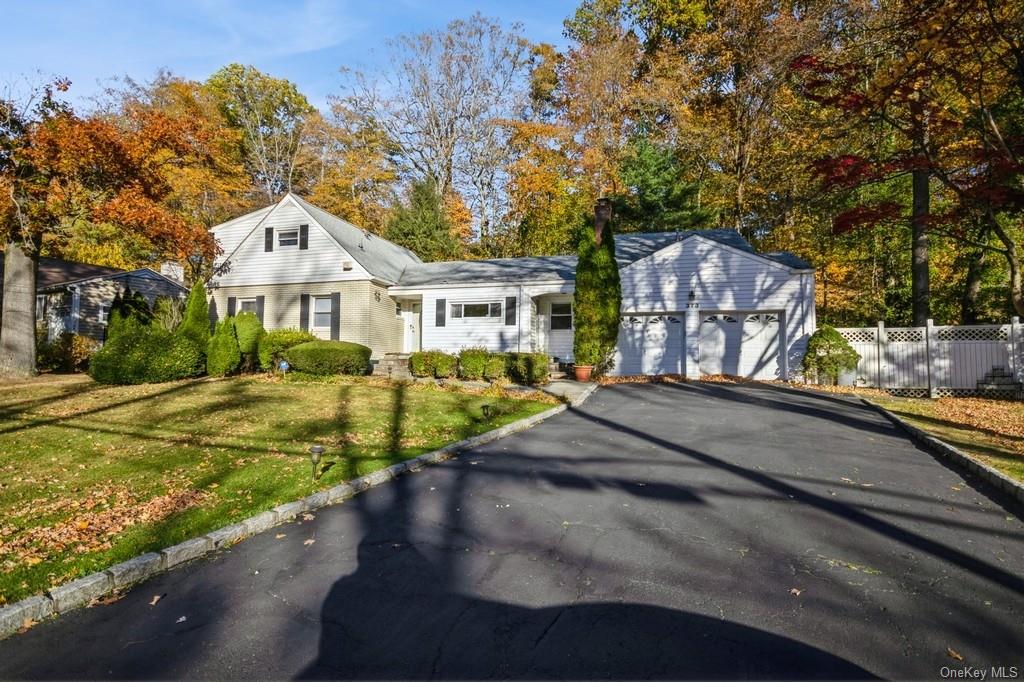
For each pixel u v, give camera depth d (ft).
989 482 17.99
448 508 15.67
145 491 16.70
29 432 25.00
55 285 70.33
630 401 37.19
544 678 7.82
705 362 54.70
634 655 8.32
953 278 71.67
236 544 13.12
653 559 11.94
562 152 96.89
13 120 47.03
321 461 20.29
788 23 68.39
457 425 27.89
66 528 13.48
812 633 8.95
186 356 44.98
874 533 13.50
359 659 8.39
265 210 69.92
